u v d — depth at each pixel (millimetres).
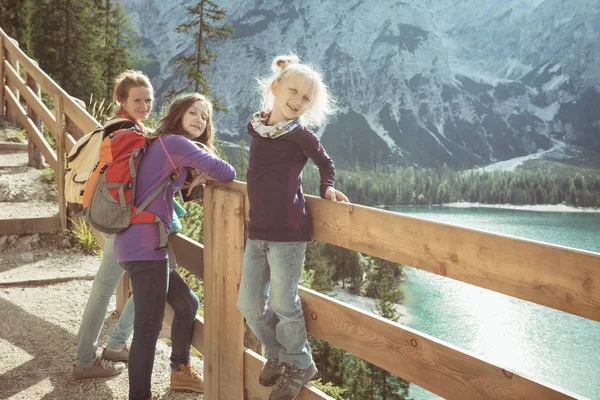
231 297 2660
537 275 1525
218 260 2725
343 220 2141
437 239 1806
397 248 1946
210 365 2900
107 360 3340
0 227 5344
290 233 2145
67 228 5668
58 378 3293
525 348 86125
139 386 2680
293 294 2252
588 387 73688
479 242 1677
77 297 4508
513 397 1613
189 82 32344
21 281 4656
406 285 111000
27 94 7141
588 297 1408
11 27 16016
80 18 48156
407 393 50219
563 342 89625
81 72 47438
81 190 3098
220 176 2605
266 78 2223
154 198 2607
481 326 93125
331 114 2168
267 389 2531
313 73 2082
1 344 3666
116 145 2637
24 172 6973
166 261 2684
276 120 2166
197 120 2738
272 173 2133
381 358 2059
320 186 2195
